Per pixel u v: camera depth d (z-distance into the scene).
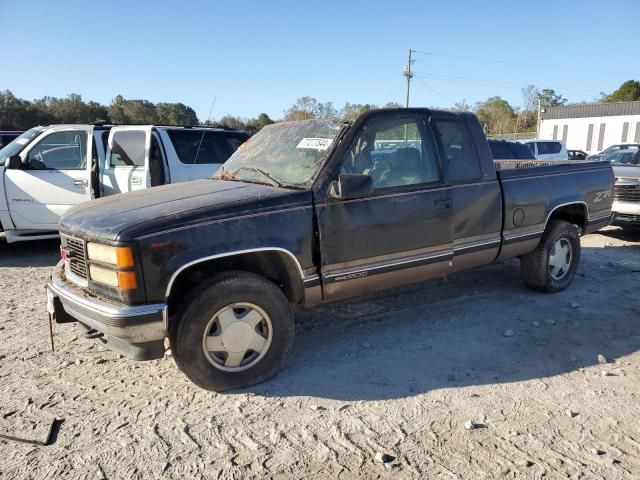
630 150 13.28
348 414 3.38
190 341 3.44
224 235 3.45
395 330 4.76
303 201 3.77
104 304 3.29
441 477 2.77
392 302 5.50
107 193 8.21
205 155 8.80
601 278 6.41
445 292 5.82
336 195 3.85
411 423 3.27
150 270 3.23
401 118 4.32
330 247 3.89
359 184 3.78
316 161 4.01
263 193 3.77
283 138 4.57
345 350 4.34
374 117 4.16
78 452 2.99
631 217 8.82
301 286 3.87
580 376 3.89
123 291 3.21
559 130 50.38
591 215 5.93
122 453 2.98
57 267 4.15
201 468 2.86
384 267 4.19
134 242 3.19
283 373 3.94
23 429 3.21
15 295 5.96
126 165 8.20
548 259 5.55
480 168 4.77
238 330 3.60
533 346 4.41
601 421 3.29
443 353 4.28
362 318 5.05
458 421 3.29
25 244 8.97
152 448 3.03
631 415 3.36
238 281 3.54
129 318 3.18
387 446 3.04
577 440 3.09
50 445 3.06
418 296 5.68
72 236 3.64
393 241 4.20
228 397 3.60
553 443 3.06
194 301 3.43
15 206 7.69
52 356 4.26
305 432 3.18
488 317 5.07
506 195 4.93
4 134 15.27
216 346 3.56
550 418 3.32
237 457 2.95
